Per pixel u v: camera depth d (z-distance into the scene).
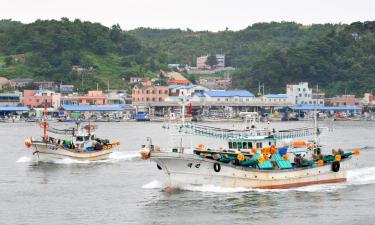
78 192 81.00
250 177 78.75
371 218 66.88
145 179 91.00
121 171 99.44
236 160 78.75
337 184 85.06
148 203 73.38
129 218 67.00
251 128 85.62
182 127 83.81
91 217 67.44
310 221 65.69
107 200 75.62
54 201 75.31
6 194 79.69
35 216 67.94
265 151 80.56
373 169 98.06
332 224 64.56
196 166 77.12
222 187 77.88
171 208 70.69
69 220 66.25
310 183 83.38
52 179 91.44
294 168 81.50
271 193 78.19
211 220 65.81
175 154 76.44
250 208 70.56
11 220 66.25
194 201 73.56
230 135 83.75
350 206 72.12
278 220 65.88
